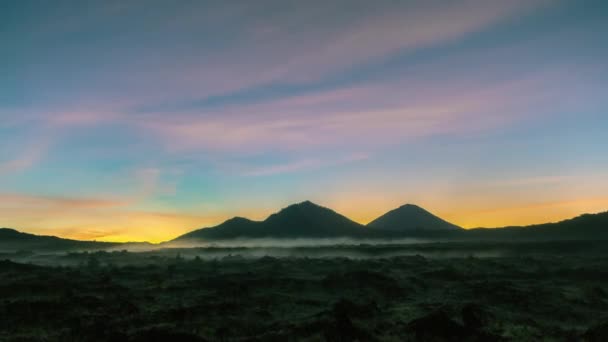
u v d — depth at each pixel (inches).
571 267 3543.3
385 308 1973.4
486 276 3181.6
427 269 3673.7
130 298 2208.4
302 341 1379.2
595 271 3063.5
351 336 1393.9
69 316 1766.7
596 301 2128.4
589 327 1625.2
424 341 1374.3
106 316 1775.3
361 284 2684.5
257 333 1542.8
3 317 1708.9
